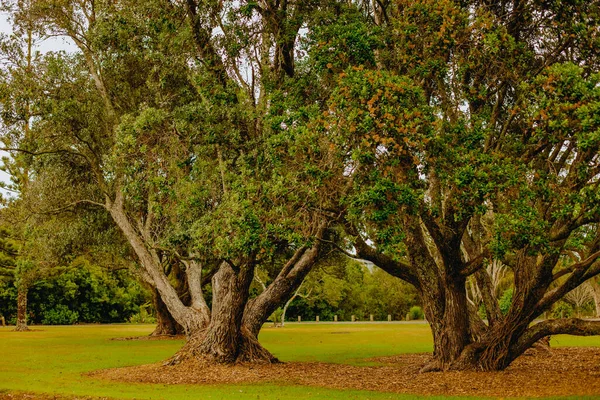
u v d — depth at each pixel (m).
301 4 17.58
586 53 14.49
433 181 16.11
